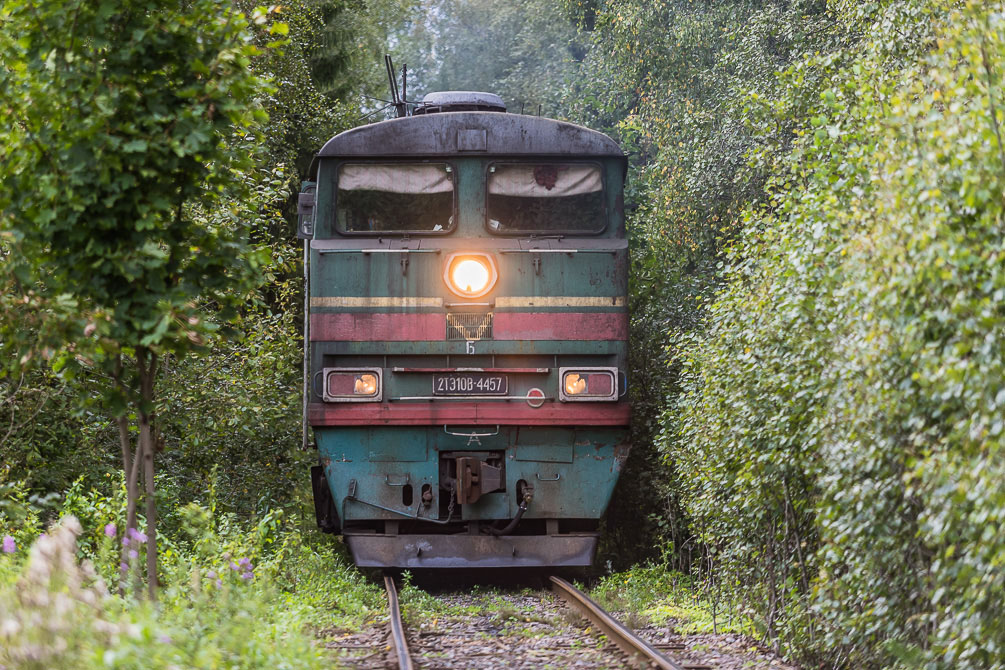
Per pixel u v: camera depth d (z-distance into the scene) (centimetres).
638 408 5988
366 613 3862
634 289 6138
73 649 1883
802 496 3194
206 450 5141
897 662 2520
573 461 4609
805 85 4547
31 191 2458
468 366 4547
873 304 2350
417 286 4569
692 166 6153
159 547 3672
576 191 4775
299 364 6353
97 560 3155
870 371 2353
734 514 3516
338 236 4684
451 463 4619
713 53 6925
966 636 2092
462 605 4281
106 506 3453
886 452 2378
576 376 4562
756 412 3136
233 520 4481
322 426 4531
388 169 4738
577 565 4594
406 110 5381
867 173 2933
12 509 3259
